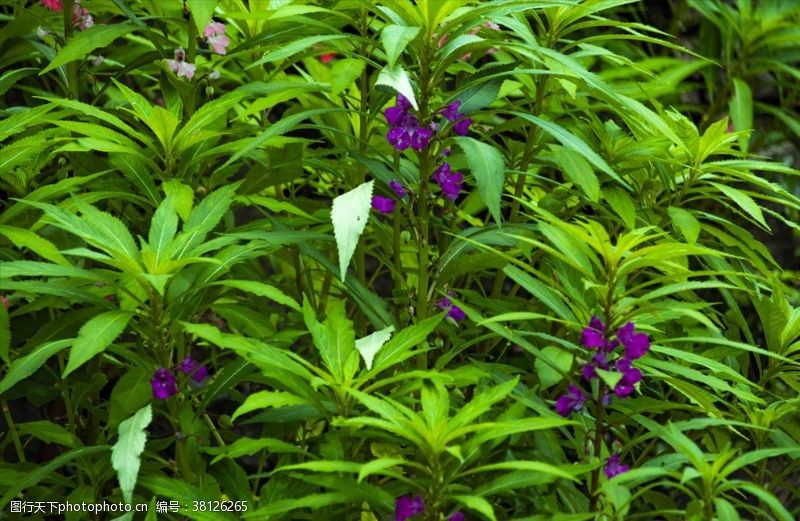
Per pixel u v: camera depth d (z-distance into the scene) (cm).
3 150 181
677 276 172
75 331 181
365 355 169
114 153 187
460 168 205
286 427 196
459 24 183
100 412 194
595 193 189
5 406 196
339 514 173
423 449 161
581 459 177
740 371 202
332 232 202
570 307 180
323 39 184
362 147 201
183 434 178
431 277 184
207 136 189
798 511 190
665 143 195
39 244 174
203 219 178
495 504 179
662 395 197
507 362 201
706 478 162
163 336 177
